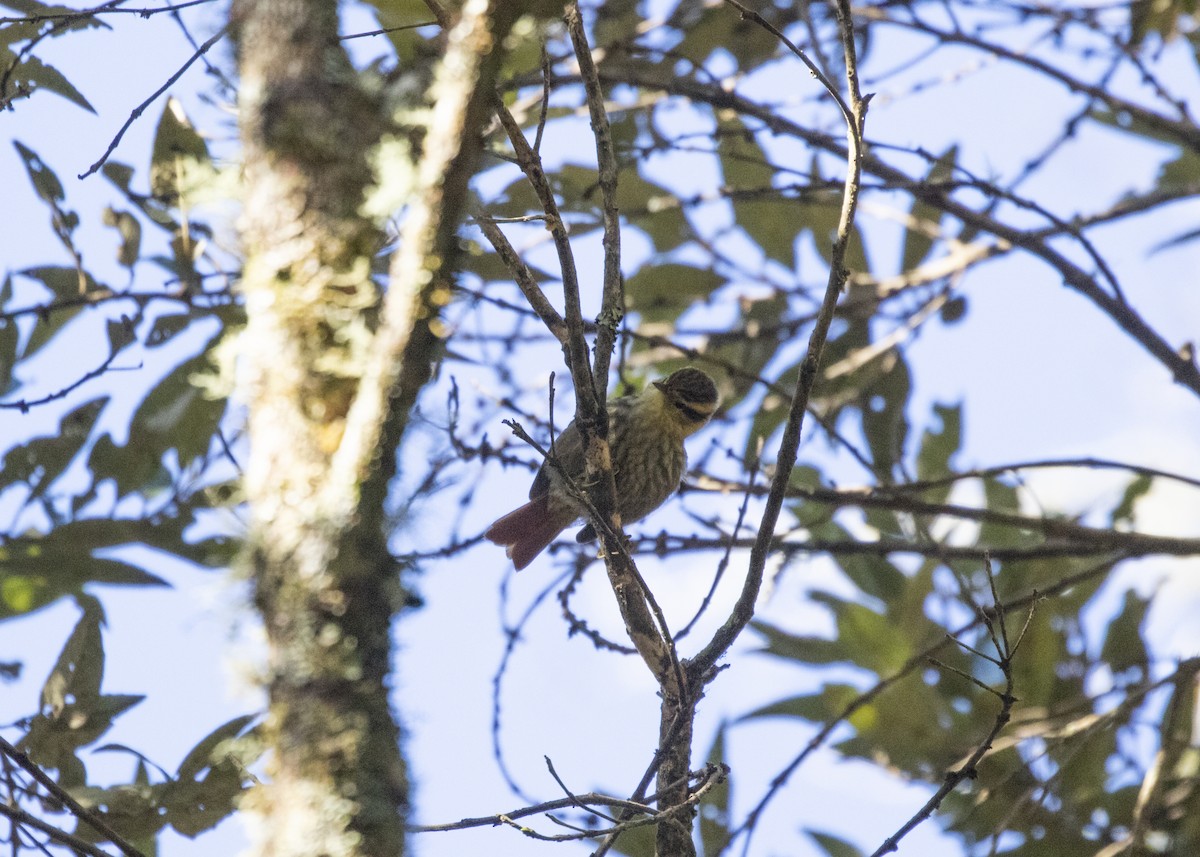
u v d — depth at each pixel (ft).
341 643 14.26
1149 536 33.47
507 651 30.50
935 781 36.06
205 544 29.53
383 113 16.56
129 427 30.19
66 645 25.91
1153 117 38.14
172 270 31.12
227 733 24.93
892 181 39.14
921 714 36.76
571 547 34.91
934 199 36.99
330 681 14.21
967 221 36.81
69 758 25.34
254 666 14.52
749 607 23.53
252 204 16.11
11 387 31.42
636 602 24.30
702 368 42.91
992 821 35.42
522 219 22.98
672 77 40.57
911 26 39.14
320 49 16.58
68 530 28.94
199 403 30.30
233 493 16.67
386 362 14.42
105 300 30.35
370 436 14.42
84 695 25.64
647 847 30.09
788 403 36.83
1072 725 31.19
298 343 15.38
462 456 30.94
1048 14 40.27
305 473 14.82
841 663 37.88
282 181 15.96
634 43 41.37
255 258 15.93
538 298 25.07
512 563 35.94
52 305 30.27
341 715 14.15
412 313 14.49
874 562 40.40
